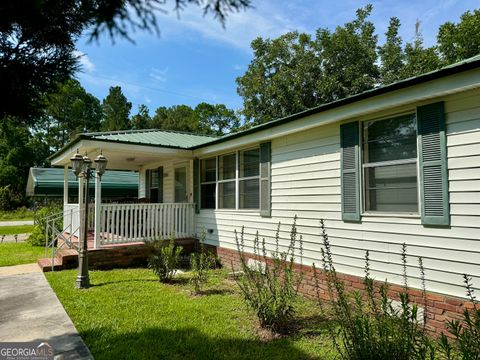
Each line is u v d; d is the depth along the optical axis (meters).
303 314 4.88
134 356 3.54
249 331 4.23
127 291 5.99
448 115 4.00
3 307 5.12
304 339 4.00
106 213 8.69
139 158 10.88
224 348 3.76
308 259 5.96
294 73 22.33
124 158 10.88
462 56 18.08
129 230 8.86
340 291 3.64
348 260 5.20
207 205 9.27
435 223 4.05
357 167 5.08
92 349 3.71
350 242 5.19
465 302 3.76
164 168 11.73
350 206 5.18
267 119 22.67
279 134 6.35
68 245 8.74
